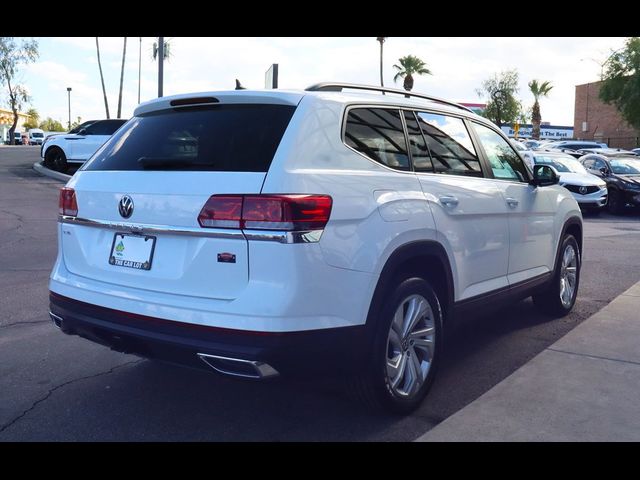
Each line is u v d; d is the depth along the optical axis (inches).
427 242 156.6
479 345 214.7
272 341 123.9
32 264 336.2
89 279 152.3
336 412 158.1
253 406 161.5
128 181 146.1
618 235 514.9
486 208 184.4
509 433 146.9
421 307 157.5
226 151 138.3
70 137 778.8
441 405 162.7
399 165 158.6
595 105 2095.2
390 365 149.7
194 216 132.6
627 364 194.4
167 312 133.5
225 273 129.5
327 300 130.9
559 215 238.8
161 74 786.8
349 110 150.9
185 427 149.6
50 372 184.2
